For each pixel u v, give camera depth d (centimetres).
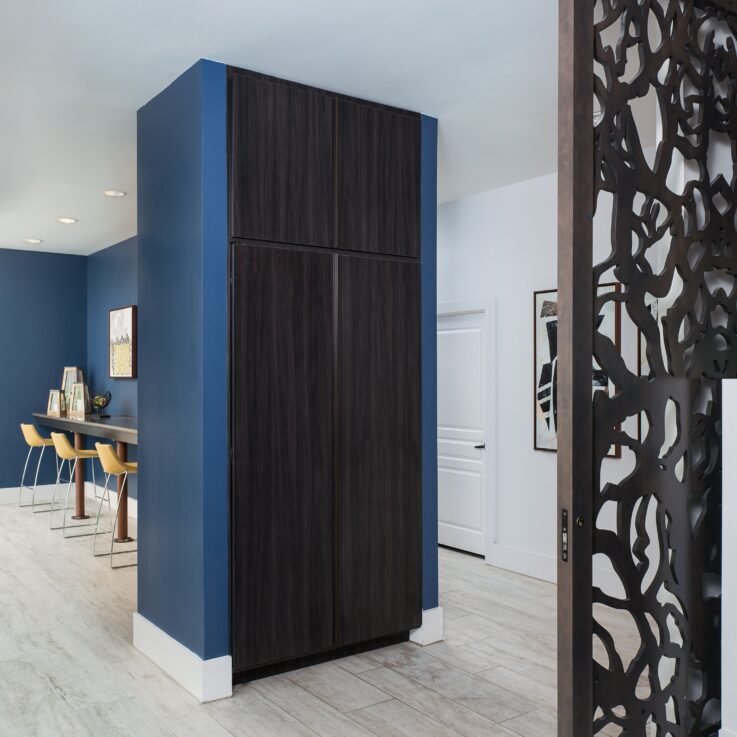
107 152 419
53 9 254
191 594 302
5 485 740
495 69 308
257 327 306
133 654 341
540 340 471
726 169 240
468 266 529
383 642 354
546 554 471
